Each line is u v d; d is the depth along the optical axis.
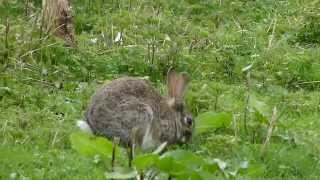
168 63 13.65
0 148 9.29
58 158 10.04
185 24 15.45
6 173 9.53
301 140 11.05
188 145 11.01
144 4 16.14
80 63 13.35
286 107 12.45
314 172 10.34
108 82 11.03
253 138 11.17
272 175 10.21
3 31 13.73
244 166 9.01
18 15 15.10
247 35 15.21
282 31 15.68
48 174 9.66
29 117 11.25
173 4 16.34
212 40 14.78
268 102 12.55
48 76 12.87
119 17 15.27
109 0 16.05
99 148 8.20
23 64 12.96
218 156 10.57
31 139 10.66
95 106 10.68
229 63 14.07
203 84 12.99
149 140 10.71
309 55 14.53
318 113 12.41
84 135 8.12
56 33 14.02
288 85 13.70
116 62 13.52
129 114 10.59
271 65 14.08
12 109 11.48
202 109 12.09
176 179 7.89
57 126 11.02
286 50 14.73
